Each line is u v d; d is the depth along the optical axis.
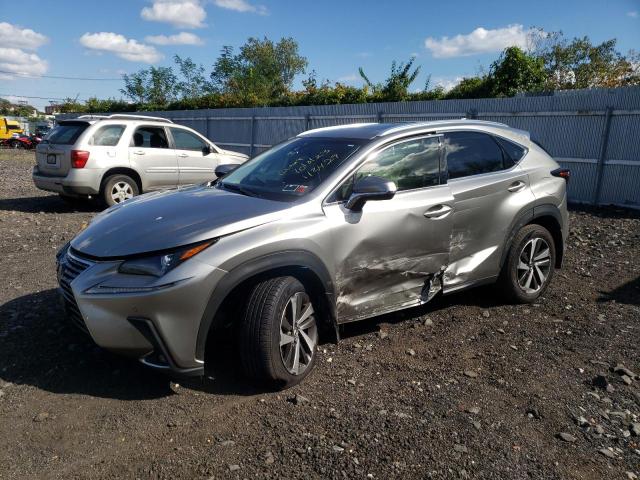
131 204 4.02
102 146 9.95
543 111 11.24
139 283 3.09
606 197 10.55
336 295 3.76
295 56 59.75
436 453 2.83
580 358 4.00
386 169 4.12
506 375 3.73
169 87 40.16
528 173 5.00
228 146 20.39
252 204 3.66
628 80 25.66
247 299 3.33
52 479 2.59
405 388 3.52
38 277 5.67
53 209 10.51
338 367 3.79
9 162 24.81
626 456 2.88
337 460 2.75
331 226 3.67
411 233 4.09
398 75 20.19
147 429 3.00
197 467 2.68
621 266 6.39
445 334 4.40
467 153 4.68
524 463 2.79
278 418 3.12
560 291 5.49
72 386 3.43
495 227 4.70
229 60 41.34
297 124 17.06
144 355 3.16
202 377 3.58
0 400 3.24
